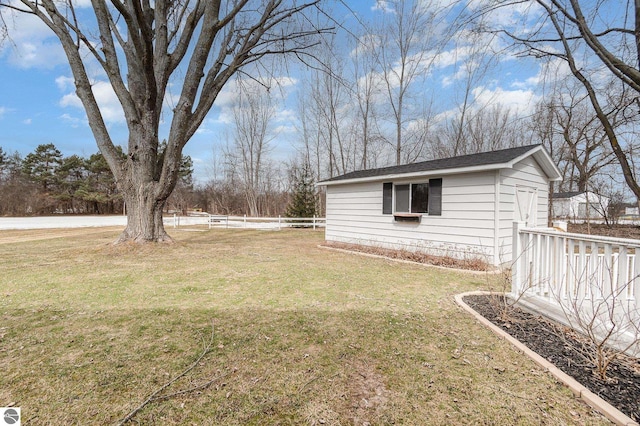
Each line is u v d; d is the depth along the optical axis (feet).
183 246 28.89
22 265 21.81
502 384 7.48
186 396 6.98
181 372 7.98
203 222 82.02
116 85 25.45
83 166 123.34
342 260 25.76
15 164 124.77
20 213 109.70
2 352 8.98
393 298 14.84
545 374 7.92
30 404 6.61
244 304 13.71
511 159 22.52
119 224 70.13
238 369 8.16
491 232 23.27
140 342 9.75
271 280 18.22
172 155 26.53
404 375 7.92
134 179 27.32
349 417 6.32
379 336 10.34
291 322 11.57
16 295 14.83
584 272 10.28
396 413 6.44
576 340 9.62
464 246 24.90
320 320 11.80
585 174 42.32
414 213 28.63
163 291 15.69
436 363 8.53
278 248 32.99
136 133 26.40
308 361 8.63
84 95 25.72
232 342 9.81
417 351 9.26
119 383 7.45
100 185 125.18
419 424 6.11
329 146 78.13
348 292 15.84
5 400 6.75
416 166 31.09
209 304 13.67
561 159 49.06
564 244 10.99
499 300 13.92
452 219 25.72
